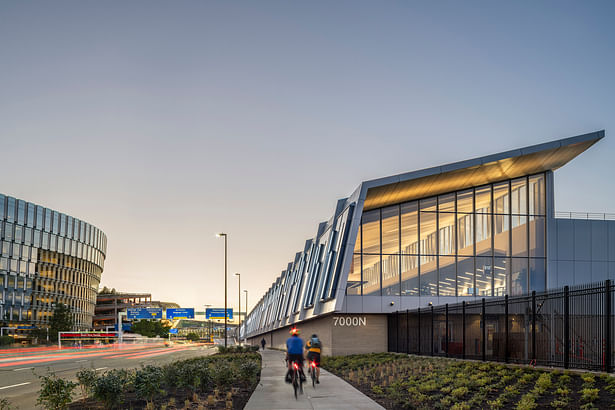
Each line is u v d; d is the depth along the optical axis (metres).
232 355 35.50
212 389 16.50
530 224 37.69
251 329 123.75
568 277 37.16
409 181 33.00
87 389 13.78
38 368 30.36
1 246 105.25
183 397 15.05
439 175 33.16
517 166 35.19
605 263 37.50
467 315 27.52
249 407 13.31
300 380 16.03
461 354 25.70
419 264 36.84
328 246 40.59
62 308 103.88
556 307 18.50
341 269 35.06
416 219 37.53
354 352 35.50
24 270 111.44
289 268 70.50
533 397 12.16
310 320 44.47
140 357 46.66
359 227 36.91
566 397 11.79
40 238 117.56
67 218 129.12
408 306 35.94
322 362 29.58
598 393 11.80
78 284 133.00
